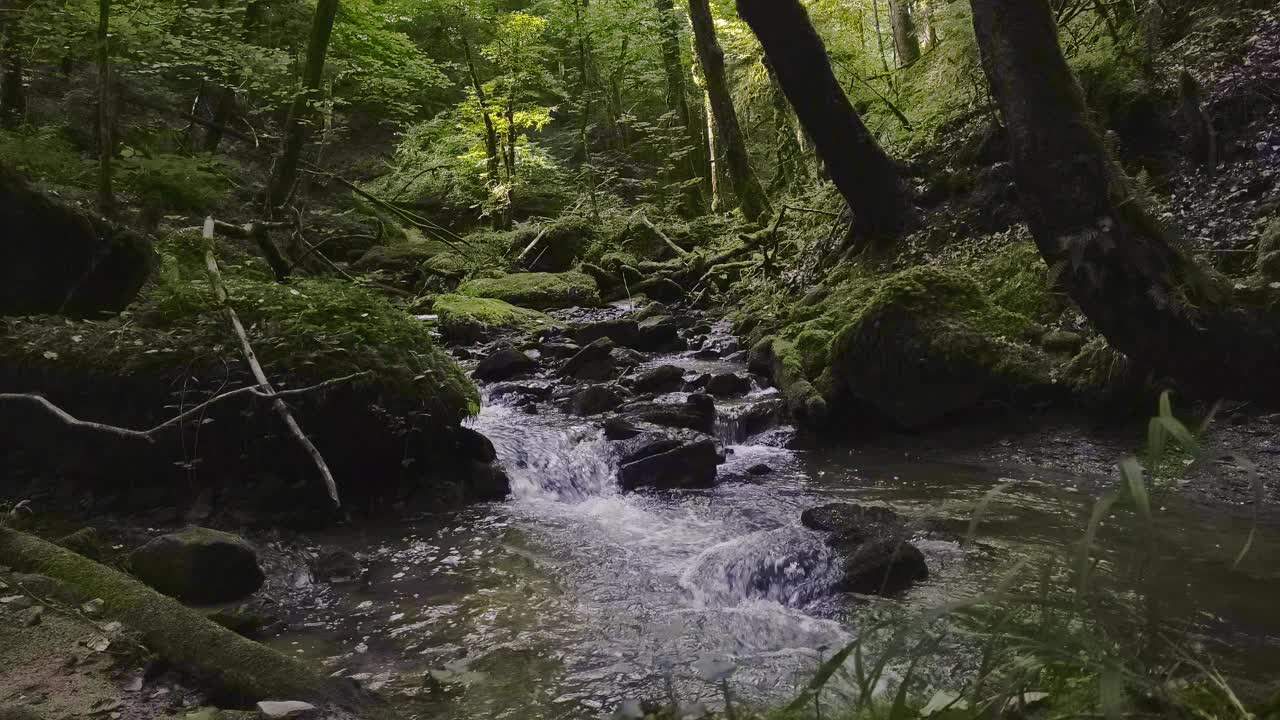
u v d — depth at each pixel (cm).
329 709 303
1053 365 742
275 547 508
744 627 401
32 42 1193
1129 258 587
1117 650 149
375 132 2380
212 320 597
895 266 1027
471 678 354
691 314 1392
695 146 2250
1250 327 589
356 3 1709
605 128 2541
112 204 845
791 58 1012
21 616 348
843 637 383
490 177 2005
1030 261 873
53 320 600
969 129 1080
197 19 1286
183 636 330
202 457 562
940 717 173
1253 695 171
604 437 743
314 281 696
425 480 628
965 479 652
